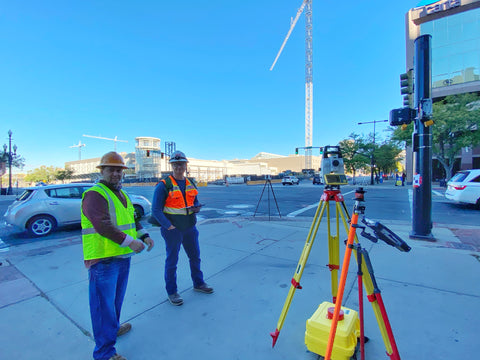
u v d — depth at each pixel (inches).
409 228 276.2
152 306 121.5
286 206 514.9
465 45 1211.9
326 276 150.8
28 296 133.7
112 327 86.3
